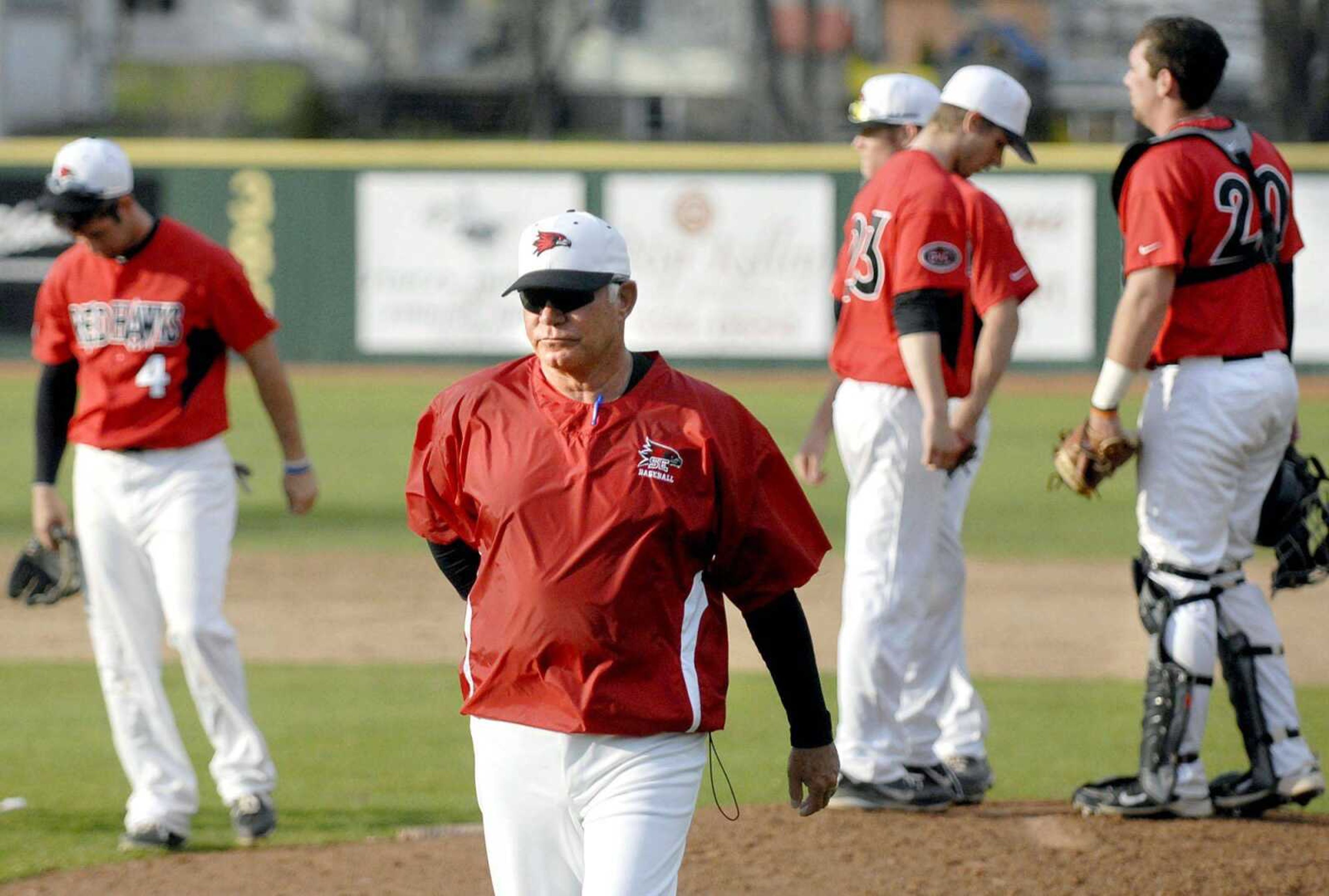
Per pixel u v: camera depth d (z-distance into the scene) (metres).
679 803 13.00
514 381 13.32
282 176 85.88
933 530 20.80
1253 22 127.25
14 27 146.62
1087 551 45.56
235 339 20.73
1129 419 62.72
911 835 20.22
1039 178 83.31
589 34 152.12
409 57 152.62
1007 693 29.95
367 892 18.78
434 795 23.31
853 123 23.00
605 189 85.50
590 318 12.77
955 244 19.89
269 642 34.12
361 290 86.44
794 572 13.27
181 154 85.81
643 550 12.77
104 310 20.20
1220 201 19.09
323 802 22.91
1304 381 83.00
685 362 85.88
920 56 131.25
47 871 19.69
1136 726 27.30
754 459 13.18
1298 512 20.48
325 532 47.44
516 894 13.30
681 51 153.00
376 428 68.19
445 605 37.97
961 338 20.56
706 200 85.06
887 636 20.81
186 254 20.33
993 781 22.33
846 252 21.09
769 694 29.58
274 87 147.38
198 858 20.20
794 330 85.38
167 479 20.33
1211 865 18.81
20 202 85.06
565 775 12.97
